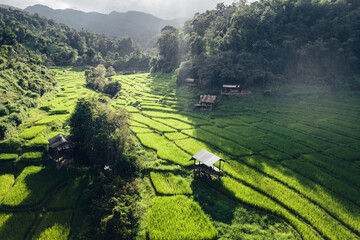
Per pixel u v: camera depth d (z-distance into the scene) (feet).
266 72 258.57
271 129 163.94
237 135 155.74
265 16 292.81
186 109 227.40
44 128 149.59
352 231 76.28
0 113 150.30
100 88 294.87
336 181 100.32
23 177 108.27
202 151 112.68
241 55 274.16
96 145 117.39
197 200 94.38
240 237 74.84
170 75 376.07
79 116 132.26
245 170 111.86
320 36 273.95
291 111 200.54
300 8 298.97
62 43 513.86
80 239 76.38
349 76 244.42
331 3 289.74
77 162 123.54
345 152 125.59
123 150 120.26
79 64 485.56
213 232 76.43
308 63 260.42
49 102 209.36
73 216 89.45
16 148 127.13
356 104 200.44
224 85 242.58
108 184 96.53
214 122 187.21
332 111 192.24
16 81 206.80
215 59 266.57
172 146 140.67
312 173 106.93
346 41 258.78
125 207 81.35
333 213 82.94
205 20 385.29
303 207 86.17
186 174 113.60
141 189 101.86
